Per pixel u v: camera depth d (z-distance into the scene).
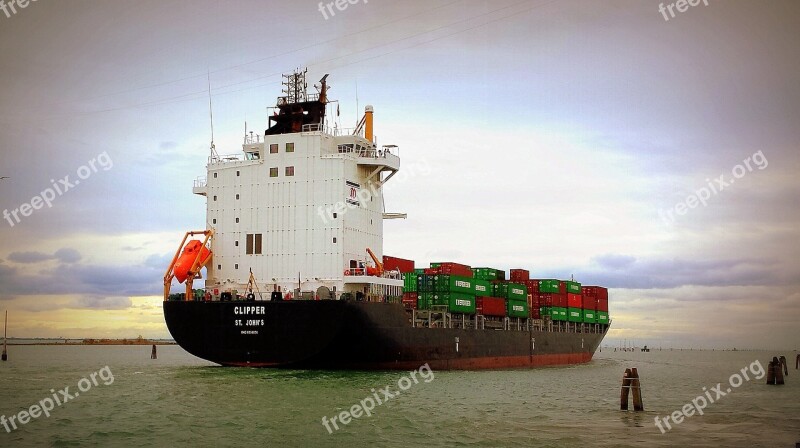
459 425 42.47
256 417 42.34
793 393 66.81
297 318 57.53
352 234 64.12
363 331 58.00
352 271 62.47
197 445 36.22
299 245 63.31
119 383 57.06
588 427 43.59
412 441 38.06
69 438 37.53
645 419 47.22
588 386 65.56
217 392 50.00
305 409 44.69
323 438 38.12
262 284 63.78
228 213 65.56
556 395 57.59
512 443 38.38
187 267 62.19
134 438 37.56
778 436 42.28
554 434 41.00
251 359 59.41
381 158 65.56
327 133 65.62
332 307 56.81
